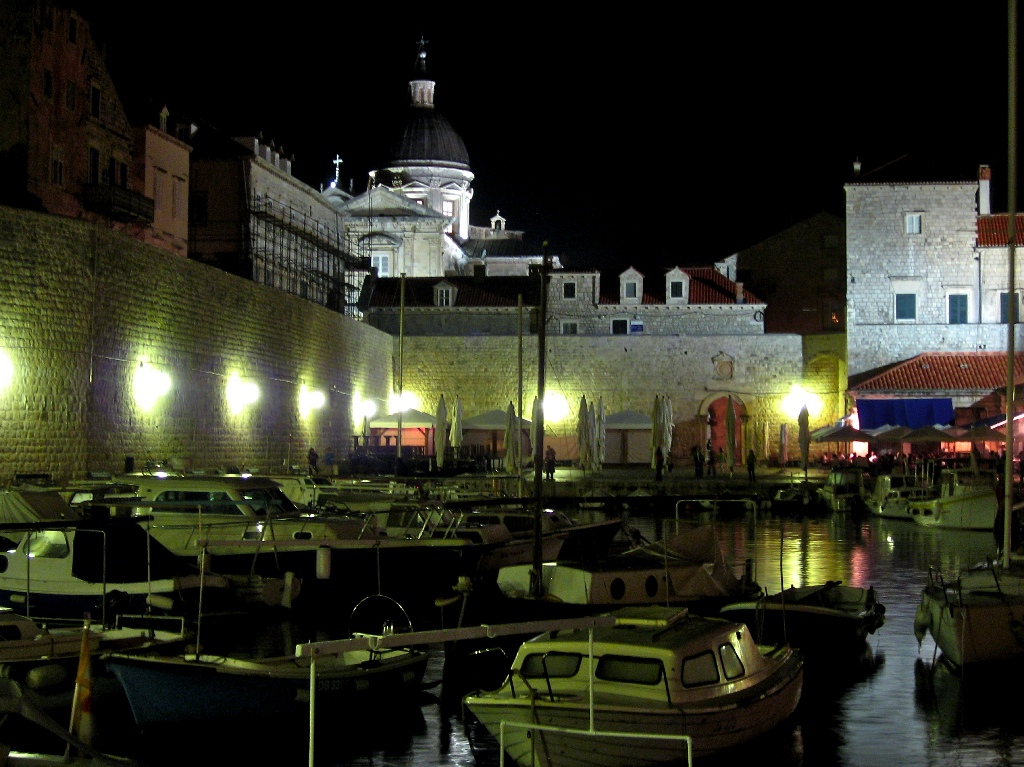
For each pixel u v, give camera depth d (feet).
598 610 70.28
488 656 68.28
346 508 103.55
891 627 81.00
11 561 71.26
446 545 85.25
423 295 269.44
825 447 244.22
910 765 52.31
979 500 148.56
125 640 57.62
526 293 267.18
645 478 206.08
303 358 187.73
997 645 65.16
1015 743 55.21
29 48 152.56
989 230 244.83
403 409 218.18
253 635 74.69
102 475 99.25
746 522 160.86
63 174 162.40
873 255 242.58
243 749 54.39
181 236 203.62
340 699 54.29
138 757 52.70
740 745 49.67
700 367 247.91
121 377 126.11
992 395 224.94
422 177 339.36
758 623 68.08
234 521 82.28
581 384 249.75
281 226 227.40
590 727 44.57
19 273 110.63
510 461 191.31
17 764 42.52
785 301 282.77
